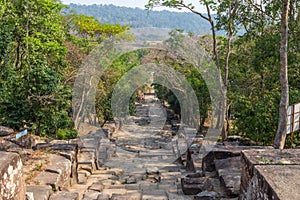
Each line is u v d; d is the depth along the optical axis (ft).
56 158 21.76
